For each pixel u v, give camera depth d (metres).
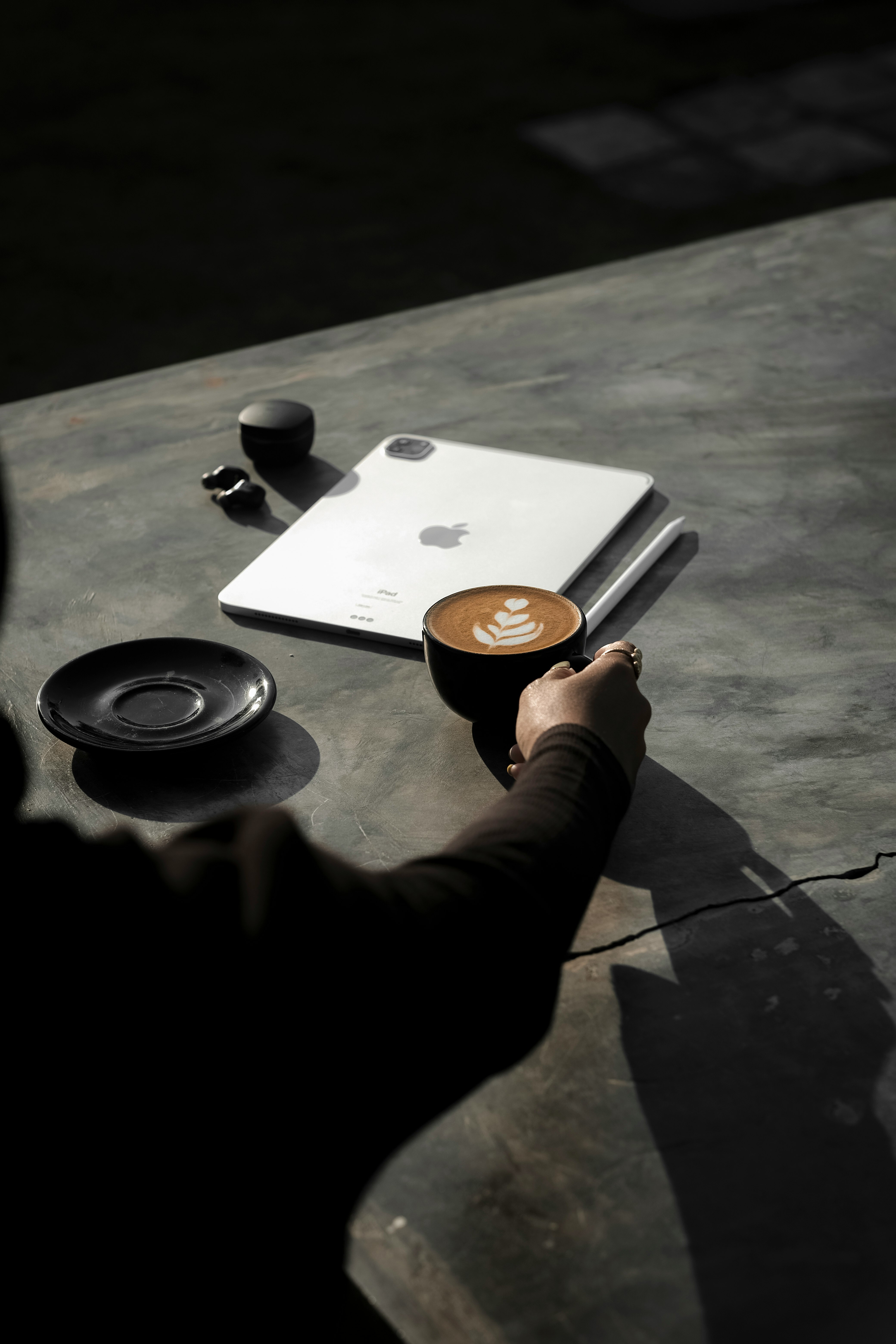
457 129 5.95
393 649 1.23
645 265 2.17
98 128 6.18
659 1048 0.81
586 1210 0.72
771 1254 0.69
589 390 1.74
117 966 0.52
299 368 1.87
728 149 5.50
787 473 1.51
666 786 1.04
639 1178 0.74
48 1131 0.52
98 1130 0.52
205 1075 0.54
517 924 0.65
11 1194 0.52
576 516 1.40
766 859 0.96
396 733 1.11
